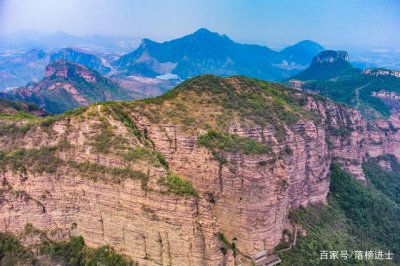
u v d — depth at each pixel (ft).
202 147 269.44
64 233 249.14
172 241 217.77
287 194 284.20
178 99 325.62
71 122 271.08
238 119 310.24
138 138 269.64
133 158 237.25
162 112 301.02
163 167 236.63
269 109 341.00
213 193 262.88
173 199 216.33
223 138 274.57
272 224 265.54
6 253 246.68
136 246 228.02
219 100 330.54
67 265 240.53
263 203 255.91
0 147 274.36
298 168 327.88
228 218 260.42
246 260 253.85
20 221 253.44
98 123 265.95
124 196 228.84
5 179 257.55
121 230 232.53
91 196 240.32
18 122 296.51
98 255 236.84
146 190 222.69
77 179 244.01
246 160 258.98
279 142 313.12
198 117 302.66
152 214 220.64
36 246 246.88
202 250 216.54
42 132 273.54
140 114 292.20
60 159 255.50
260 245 259.80
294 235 297.94
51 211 250.57
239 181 258.57
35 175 251.80
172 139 279.49
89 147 252.21
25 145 270.26
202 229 217.77
